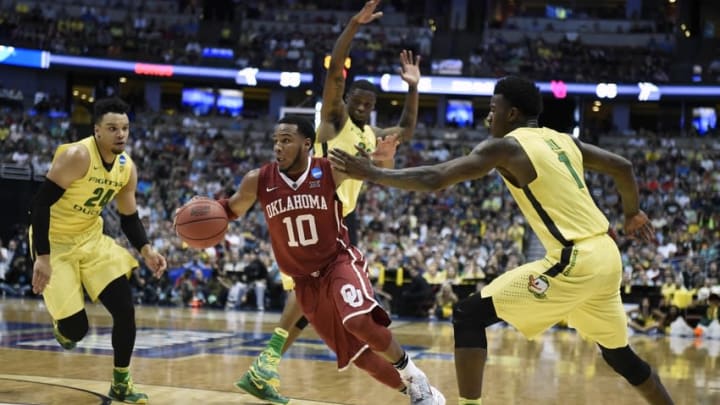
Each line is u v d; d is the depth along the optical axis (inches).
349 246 165.8
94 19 1154.0
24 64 1050.1
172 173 910.4
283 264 163.2
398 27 1232.2
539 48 1154.7
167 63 1101.1
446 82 1072.8
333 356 282.4
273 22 1234.6
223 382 203.3
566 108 1212.5
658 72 1091.9
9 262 668.1
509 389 217.9
